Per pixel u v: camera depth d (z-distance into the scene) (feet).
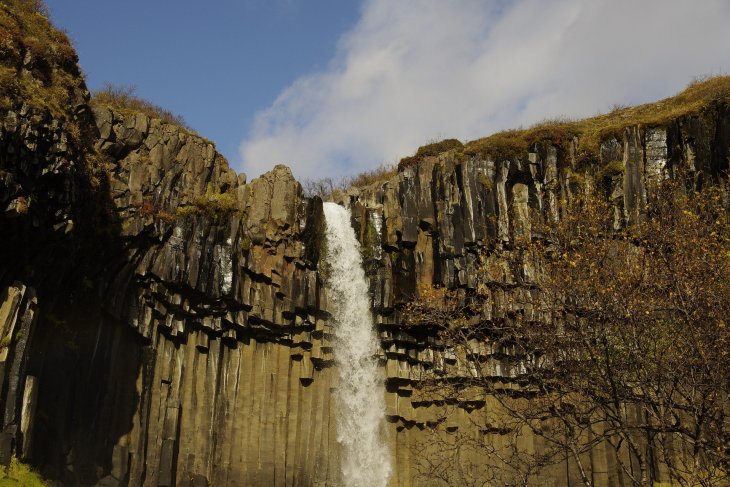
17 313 65.00
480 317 101.24
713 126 102.47
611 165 107.04
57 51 75.87
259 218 96.78
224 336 91.71
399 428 104.17
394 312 103.96
